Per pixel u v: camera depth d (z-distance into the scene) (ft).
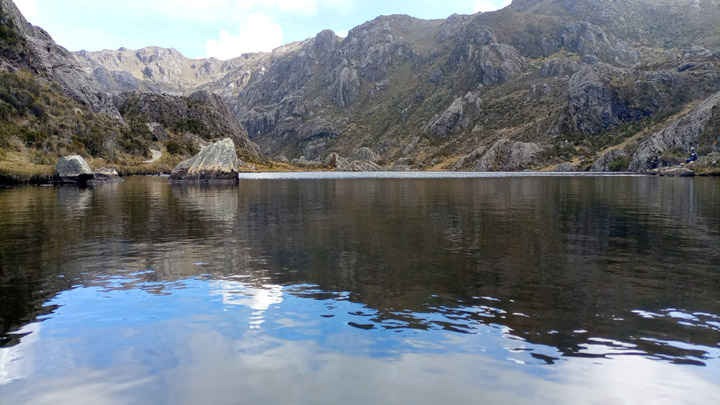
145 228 58.95
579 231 54.95
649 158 456.86
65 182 200.85
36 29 494.18
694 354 19.49
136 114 596.29
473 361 19.02
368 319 23.98
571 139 646.33
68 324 23.72
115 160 392.88
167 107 627.46
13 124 310.86
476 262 37.14
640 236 50.88
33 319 24.47
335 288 29.63
